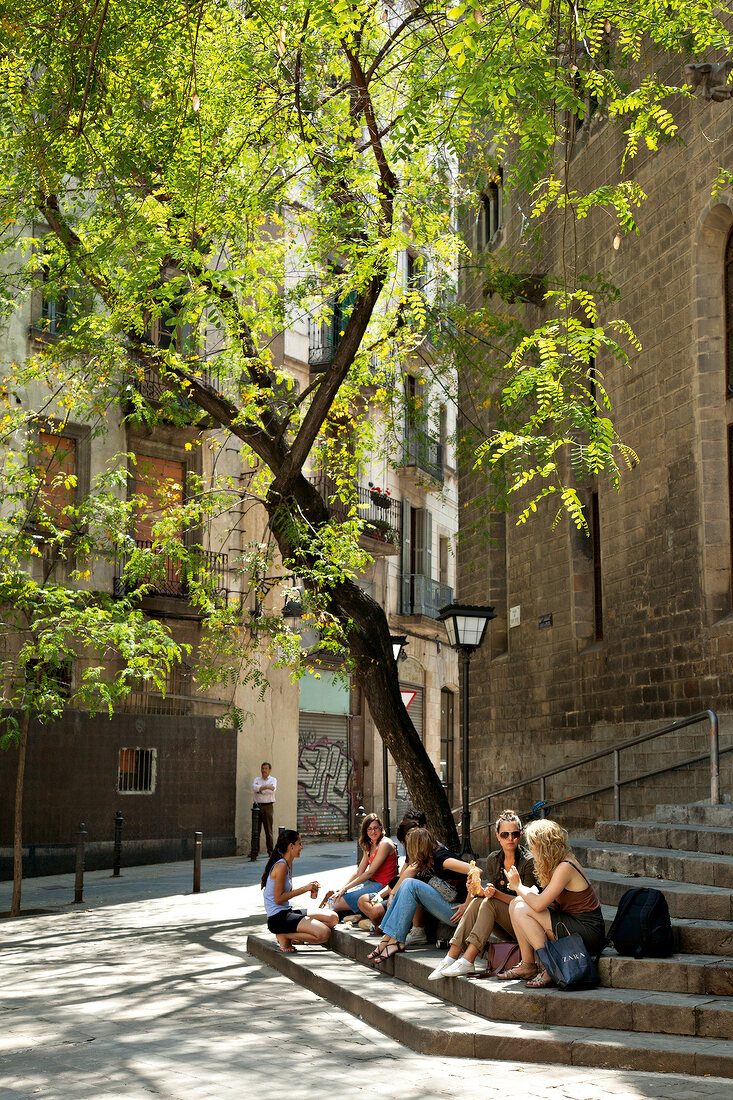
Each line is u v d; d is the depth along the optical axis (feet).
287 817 85.40
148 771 71.97
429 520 115.75
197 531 78.33
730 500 42.65
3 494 48.19
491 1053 21.47
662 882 28.94
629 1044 20.58
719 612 42.60
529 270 60.44
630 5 30.99
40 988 29.40
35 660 61.72
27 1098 18.57
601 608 53.93
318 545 43.60
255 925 41.78
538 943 23.65
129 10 35.76
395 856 35.45
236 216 40.22
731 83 32.81
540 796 57.72
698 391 43.60
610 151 51.67
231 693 79.77
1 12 32.35
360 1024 24.97
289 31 38.52
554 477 57.47
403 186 42.45
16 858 46.57
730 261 43.27
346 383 51.39
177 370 44.04
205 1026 24.59
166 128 38.42
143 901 49.93
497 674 64.64
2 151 40.22
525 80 26.02
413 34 36.27
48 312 69.00
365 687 44.50
